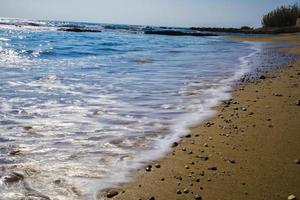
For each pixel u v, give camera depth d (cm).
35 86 919
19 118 609
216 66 1425
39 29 5884
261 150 464
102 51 2166
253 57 1834
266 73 1189
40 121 595
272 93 838
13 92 830
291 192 349
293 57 1798
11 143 484
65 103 732
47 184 365
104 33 5578
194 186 365
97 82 1005
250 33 7425
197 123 596
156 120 613
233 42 3722
